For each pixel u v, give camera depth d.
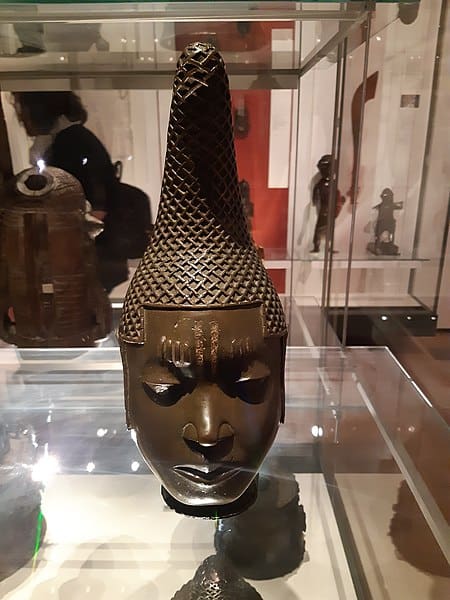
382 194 1.05
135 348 0.50
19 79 0.84
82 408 0.84
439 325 1.09
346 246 1.08
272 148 0.96
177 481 0.51
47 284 0.77
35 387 0.88
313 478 0.74
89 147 0.89
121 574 0.61
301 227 1.02
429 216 1.05
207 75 0.47
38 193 0.75
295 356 1.01
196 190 0.49
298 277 1.05
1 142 0.86
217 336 0.47
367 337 1.12
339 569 0.61
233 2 0.59
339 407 0.87
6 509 0.68
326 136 0.96
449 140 1.01
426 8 0.92
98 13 0.62
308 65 0.89
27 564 0.62
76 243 0.78
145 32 0.71
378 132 1.02
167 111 0.88
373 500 0.70
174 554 0.63
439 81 0.97
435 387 0.96
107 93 0.86
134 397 0.51
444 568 0.60
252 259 0.52
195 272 0.48
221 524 0.67
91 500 0.69
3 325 0.79
